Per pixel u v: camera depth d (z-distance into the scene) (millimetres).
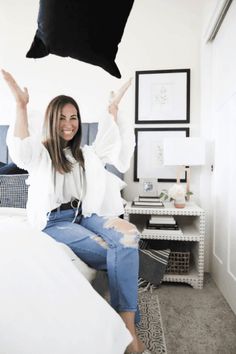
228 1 1709
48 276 718
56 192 1322
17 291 626
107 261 1122
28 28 2484
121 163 1502
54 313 629
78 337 617
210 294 1782
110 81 2432
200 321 1443
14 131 1208
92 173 1356
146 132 2406
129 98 2420
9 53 2508
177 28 2371
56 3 851
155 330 1333
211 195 2197
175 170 2389
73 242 1216
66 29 879
